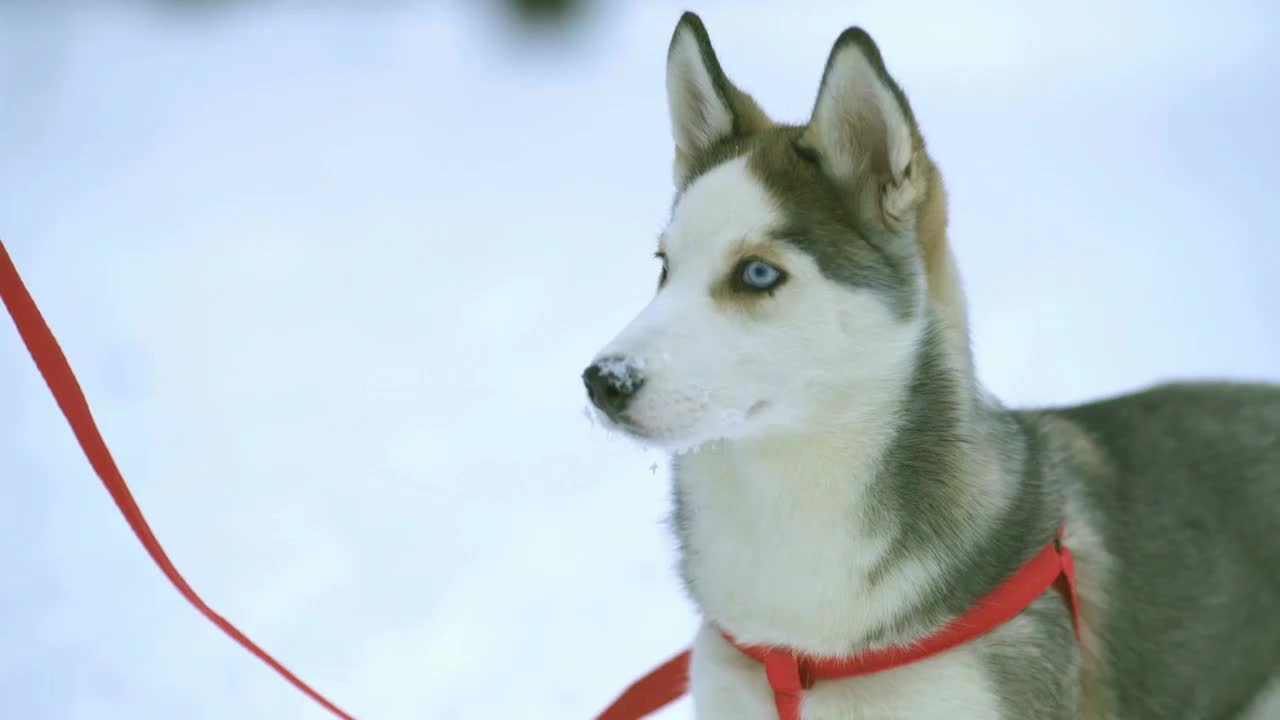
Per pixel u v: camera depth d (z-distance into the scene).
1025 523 2.47
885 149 2.45
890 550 2.38
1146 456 2.79
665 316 2.37
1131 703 2.61
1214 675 2.68
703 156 2.77
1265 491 2.79
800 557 2.40
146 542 2.45
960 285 2.58
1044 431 2.79
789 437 2.39
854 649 2.39
